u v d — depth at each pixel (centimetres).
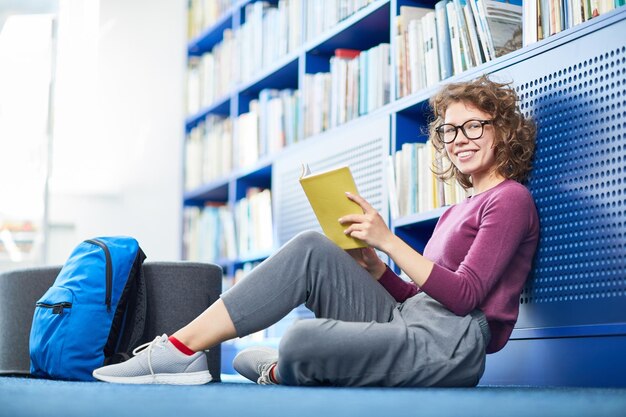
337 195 182
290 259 185
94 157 509
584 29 210
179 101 526
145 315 242
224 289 419
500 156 208
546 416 113
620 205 199
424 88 275
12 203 490
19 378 242
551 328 212
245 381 254
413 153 277
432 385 180
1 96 495
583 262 207
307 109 355
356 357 176
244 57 421
